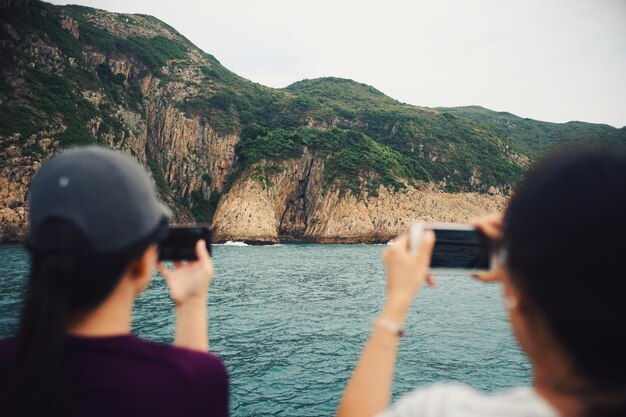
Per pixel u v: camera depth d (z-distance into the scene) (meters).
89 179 1.11
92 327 1.15
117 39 113.12
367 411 1.20
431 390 0.93
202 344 1.57
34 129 66.56
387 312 1.26
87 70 89.44
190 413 1.12
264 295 22.30
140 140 98.62
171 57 124.25
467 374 10.38
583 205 0.75
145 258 1.24
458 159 107.25
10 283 22.00
